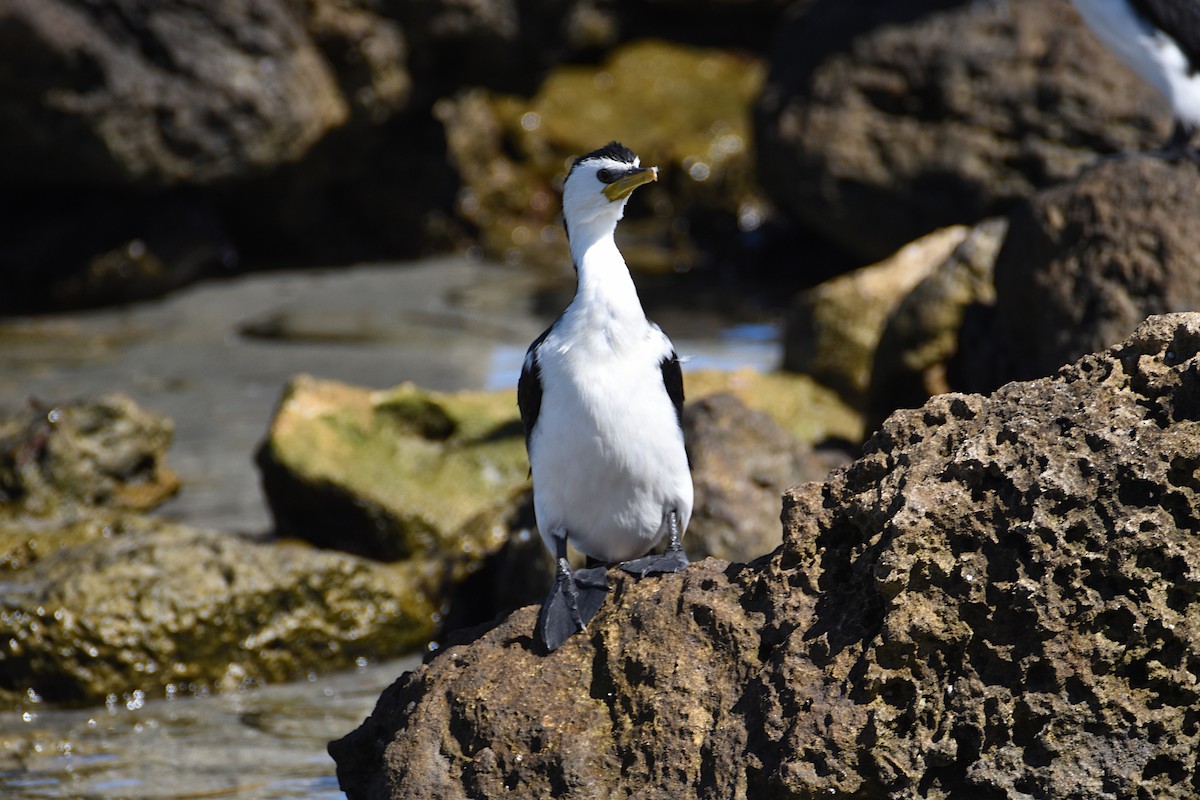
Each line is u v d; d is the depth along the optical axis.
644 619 7.46
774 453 11.93
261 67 22.41
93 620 11.33
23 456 14.59
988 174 21.67
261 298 24.05
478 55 25.28
